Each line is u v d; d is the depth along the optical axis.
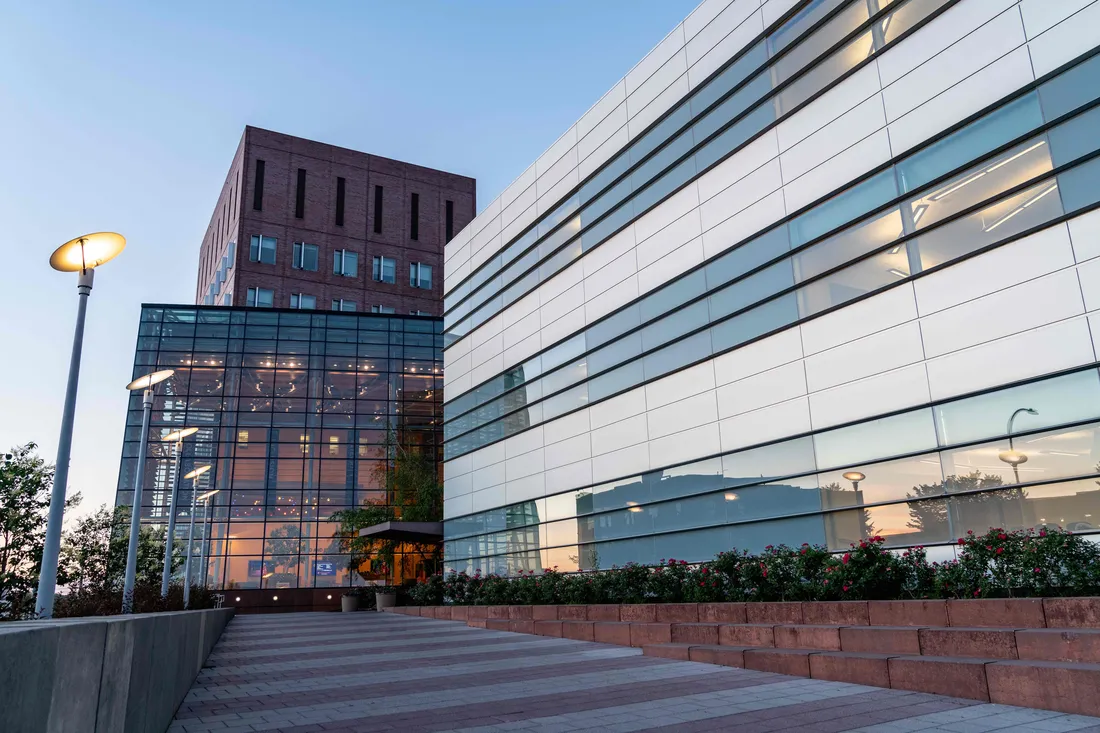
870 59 16.48
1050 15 13.30
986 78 14.19
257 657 16.56
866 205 16.23
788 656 11.13
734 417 18.94
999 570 10.91
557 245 27.27
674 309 21.33
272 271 59.72
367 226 64.75
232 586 48.06
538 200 28.77
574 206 26.52
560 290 26.83
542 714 8.91
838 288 16.66
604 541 23.14
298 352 54.28
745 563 15.20
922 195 15.15
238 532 49.16
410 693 10.75
